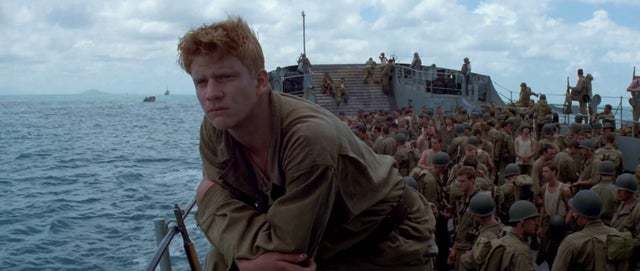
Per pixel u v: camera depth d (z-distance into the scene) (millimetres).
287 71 39062
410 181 6305
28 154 69562
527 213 6754
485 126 17656
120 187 43000
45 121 161250
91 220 31031
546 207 10148
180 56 2086
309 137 2053
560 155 12734
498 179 17266
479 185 10445
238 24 2053
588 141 14039
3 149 76375
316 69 42312
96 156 66812
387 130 20328
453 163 16266
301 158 2051
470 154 10961
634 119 20516
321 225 2129
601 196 9625
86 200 37500
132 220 30859
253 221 2211
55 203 36469
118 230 28500
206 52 2008
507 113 23266
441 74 37781
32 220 31359
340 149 2123
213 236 2268
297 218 2059
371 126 24109
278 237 2092
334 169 2088
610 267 6594
